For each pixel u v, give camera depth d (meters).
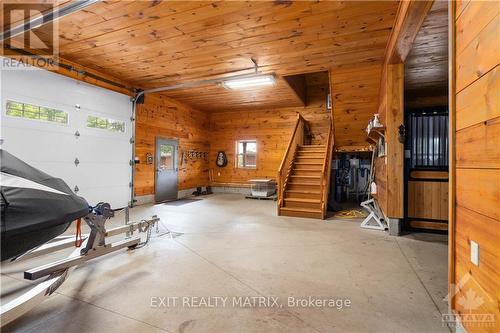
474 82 1.17
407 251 3.17
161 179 7.10
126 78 5.66
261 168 9.02
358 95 5.30
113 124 5.60
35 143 4.17
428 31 3.08
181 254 3.04
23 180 1.63
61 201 1.74
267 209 6.06
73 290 2.18
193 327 1.71
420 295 2.11
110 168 5.51
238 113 9.32
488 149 1.06
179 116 7.93
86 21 3.31
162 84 6.07
